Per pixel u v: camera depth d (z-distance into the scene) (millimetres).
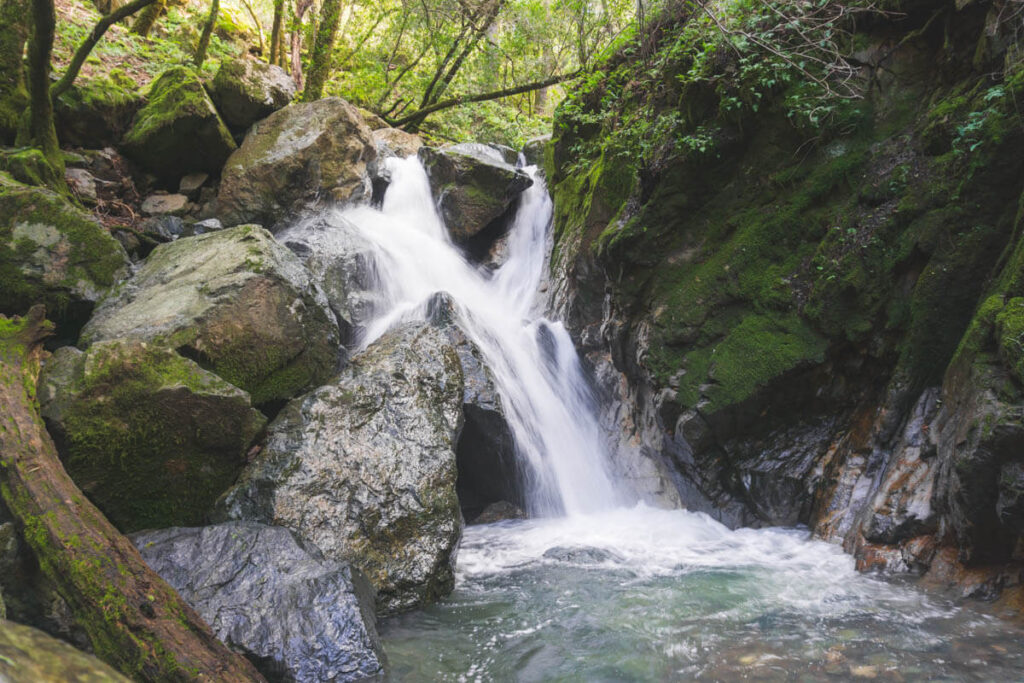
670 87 6598
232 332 5234
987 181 4781
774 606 4133
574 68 12258
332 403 5074
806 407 5508
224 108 9516
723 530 5766
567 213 8398
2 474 3545
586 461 7043
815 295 5367
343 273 7695
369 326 7453
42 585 3328
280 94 9867
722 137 6012
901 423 5051
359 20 15586
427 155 10414
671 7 6746
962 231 4879
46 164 7109
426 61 15344
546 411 7066
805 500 5551
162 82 9227
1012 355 3670
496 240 10156
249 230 6152
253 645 3334
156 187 9109
